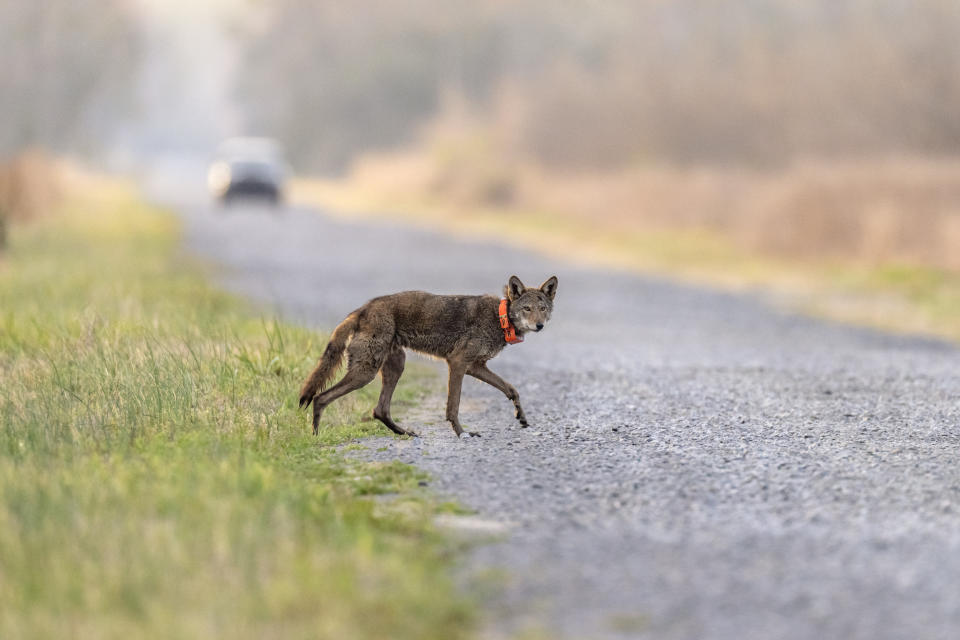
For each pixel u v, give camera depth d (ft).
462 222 216.74
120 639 25.13
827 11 249.55
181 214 220.64
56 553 29.27
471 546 32.96
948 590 29.40
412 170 286.66
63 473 36.55
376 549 31.40
